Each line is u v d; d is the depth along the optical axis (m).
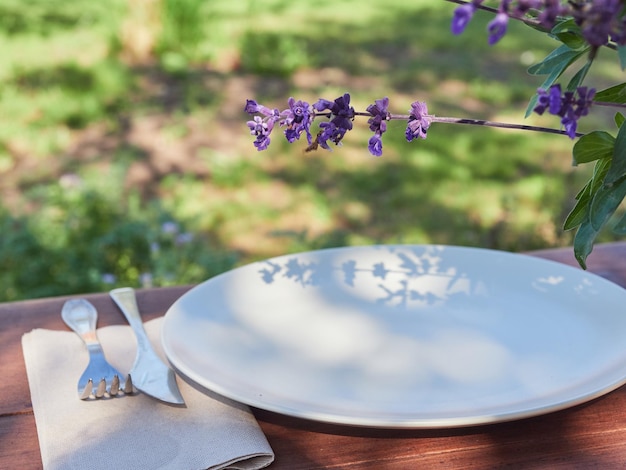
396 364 0.74
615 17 0.52
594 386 0.67
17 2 5.73
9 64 4.44
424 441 0.67
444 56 4.84
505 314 0.83
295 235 2.33
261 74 4.61
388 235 2.88
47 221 2.43
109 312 0.92
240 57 4.76
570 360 0.74
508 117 3.90
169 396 0.70
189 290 0.90
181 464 0.62
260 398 0.65
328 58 4.82
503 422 0.67
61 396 0.72
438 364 0.74
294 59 4.71
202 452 0.64
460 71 4.55
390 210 3.06
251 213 3.06
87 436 0.66
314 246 2.34
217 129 3.84
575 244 0.73
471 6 0.50
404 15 5.80
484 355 0.75
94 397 0.72
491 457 0.65
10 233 2.38
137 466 0.62
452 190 3.19
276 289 0.88
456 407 0.65
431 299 0.87
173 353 0.72
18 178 3.31
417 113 0.68
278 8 6.00
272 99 4.21
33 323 0.90
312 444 0.67
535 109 0.56
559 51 0.70
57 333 0.85
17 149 3.57
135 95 4.20
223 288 0.86
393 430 0.67
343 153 3.54
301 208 3.10
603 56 4.64
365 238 2.86
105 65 4.46
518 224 2.79
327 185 3.28
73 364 0.78
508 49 4.95
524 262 0.92
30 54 4.62
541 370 0.72
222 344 0.76
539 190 3.14
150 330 0.85
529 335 0.79
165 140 3.71
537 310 0.84
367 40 5.18
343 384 0.71
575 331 0.79
